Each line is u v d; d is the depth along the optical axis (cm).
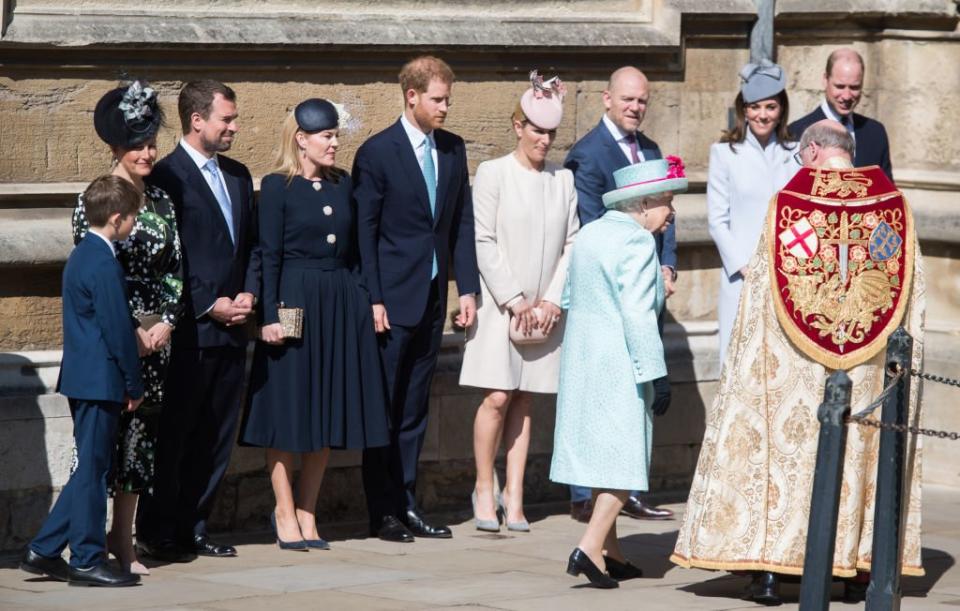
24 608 2409
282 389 2852
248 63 3075
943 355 3716
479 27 3341
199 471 2856
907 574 2589
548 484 3450
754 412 2558
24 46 2820
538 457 3434
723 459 2562
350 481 3197
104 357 2514
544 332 3094
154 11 2995
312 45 3106
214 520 3039
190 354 2784
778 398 2548
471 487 3356
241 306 2800
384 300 3011
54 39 2838
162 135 3003
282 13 3133
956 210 3712
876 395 2544
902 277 2547
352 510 3206
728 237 3275
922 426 3762
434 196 3044
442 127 3338
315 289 2870
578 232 2939
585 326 2636
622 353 2598
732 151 3291
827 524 1948
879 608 2212
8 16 2816
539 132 3106
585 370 2625
